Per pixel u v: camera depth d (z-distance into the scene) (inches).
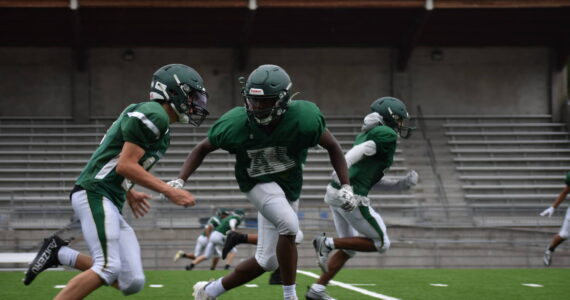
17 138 2133.4
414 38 2244.1
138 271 490.9
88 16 2153.1
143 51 2320.4
